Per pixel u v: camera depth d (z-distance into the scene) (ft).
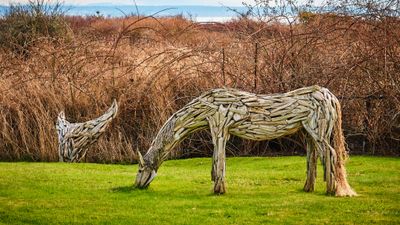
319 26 56.49
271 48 55.67
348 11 55.21
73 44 63.36
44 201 33.65
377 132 50.65
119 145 52.80
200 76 55.57
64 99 55.52
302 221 29.66
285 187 37.17
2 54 64.95
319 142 33.83
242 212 31.19
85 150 49.52
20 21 82.17
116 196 34.60
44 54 62.44
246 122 34.30
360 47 53.06
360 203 32.60
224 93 34.58
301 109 33.94
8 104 54.54
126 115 54.70
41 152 52.54
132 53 61.72
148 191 35.78
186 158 53.57
